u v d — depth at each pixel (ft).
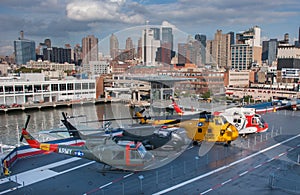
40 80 391.04
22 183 78.95
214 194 72.02
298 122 164.76
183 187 75.82
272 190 74.23
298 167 90.84
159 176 82.58
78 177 82.74
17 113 334.24
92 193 72.90
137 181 79.36
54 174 85.05
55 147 90.17
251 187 76.07
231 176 83.35
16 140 192.13
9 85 351.87
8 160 89.20
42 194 72.43
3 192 73.56
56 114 323.37
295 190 73.67
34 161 96.12
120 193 72.59
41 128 251.80
